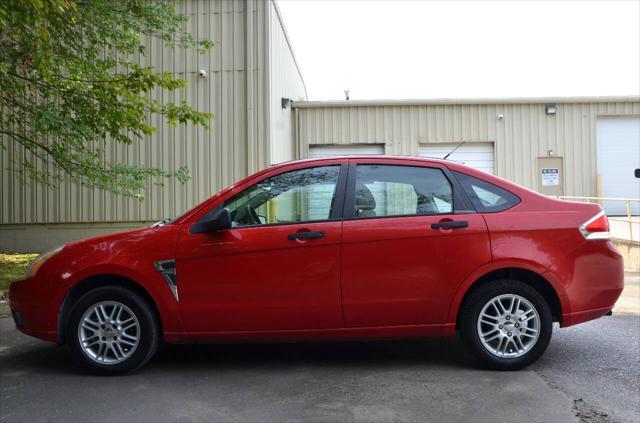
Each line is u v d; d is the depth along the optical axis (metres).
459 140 17.50
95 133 7.87
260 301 4.40
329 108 17.41
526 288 4.45
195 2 12.23
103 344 4.50
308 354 5.15
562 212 4.53
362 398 3.99
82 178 10.78
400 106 17.52
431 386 4.22
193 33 12.25
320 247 4.40
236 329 4.44
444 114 17.55
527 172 17.55
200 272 4.42
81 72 7.78
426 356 5.04
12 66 7.02
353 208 4.52
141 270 4.43
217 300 4.41
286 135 15.77
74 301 4.61
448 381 4.33
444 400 3.93
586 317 4.48
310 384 4.30
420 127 17.53
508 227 4.45
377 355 5.09
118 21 7.80
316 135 17.41
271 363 4.88
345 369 4.68
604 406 3.81
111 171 8.83
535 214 4.50
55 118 7.20
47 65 6.96
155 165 12.34
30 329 4.58
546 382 4.29
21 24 5.98
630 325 6.27
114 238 4.59
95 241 4.62
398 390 4.14
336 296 4.39
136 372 4.64
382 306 4.40
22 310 4.60
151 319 4.49
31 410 3.82
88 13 7.30
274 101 12.80
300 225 4.47
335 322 4.43
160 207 12.41
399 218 4.47
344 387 4.23
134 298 4.46
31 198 12.66
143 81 7.74
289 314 4.41
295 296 4.40
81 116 7.58
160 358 5.06
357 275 4.40
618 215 17.59
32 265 4.75
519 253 4.39
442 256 4.41
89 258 4.50
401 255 4.40
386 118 17.48
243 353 5.21
